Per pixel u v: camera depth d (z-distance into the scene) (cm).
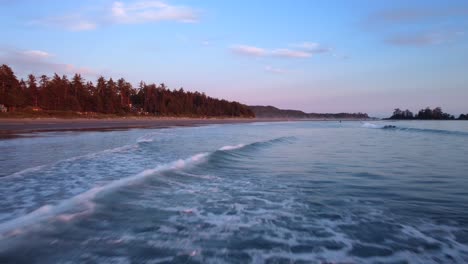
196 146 1537
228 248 367
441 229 425
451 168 934
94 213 480
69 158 1052
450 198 589
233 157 1167
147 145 1538
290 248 369
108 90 8312
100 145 1495
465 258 339
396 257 344
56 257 336
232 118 12406
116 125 4116
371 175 830
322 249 366
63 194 599
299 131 3403
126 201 559
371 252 357
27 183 689
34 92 6612
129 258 336
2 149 1293
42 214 458
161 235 405
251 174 855
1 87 5834
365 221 463
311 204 560
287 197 612
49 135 2109
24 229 403
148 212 504
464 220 461
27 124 3594
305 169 934
